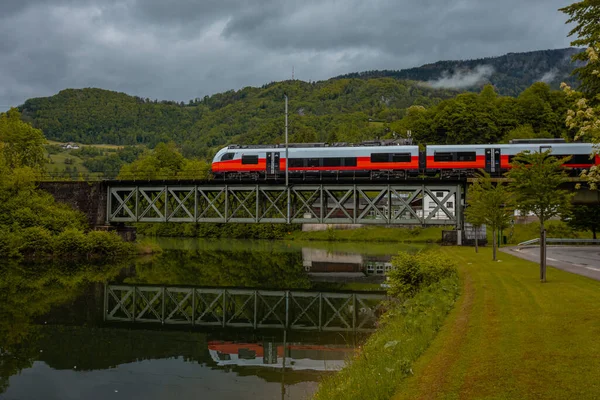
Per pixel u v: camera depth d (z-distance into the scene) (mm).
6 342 26875
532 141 55156
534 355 12305
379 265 61719
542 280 24469
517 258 39906
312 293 42594
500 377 11133
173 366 22812
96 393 19422
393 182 56188
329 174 58719
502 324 15930
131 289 43906
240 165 60500
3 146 77562
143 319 33094
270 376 20969
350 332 28500
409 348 14945
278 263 63750
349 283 48219
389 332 19188
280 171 59406
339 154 57906
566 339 13375
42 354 24734
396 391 11750
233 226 114812
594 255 42750
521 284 24141
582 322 15062
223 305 37812
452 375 11898
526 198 27422
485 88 170250
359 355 17578
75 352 25172
